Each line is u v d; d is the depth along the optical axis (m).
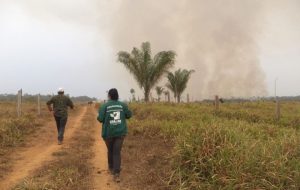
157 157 12.40
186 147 9.98
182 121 19.48
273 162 8.73
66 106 16.89
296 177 8.26
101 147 15.70
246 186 8.23
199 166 9.41
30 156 13.79
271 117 21.84
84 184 9.92
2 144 15.24
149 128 18.22
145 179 10.15
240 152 9.33
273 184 8.26
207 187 8.66
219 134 10.21
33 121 23.41
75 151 14.64
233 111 23.98
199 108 27.39
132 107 32.34
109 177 10.73
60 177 10.23
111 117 10.45
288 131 15.32
